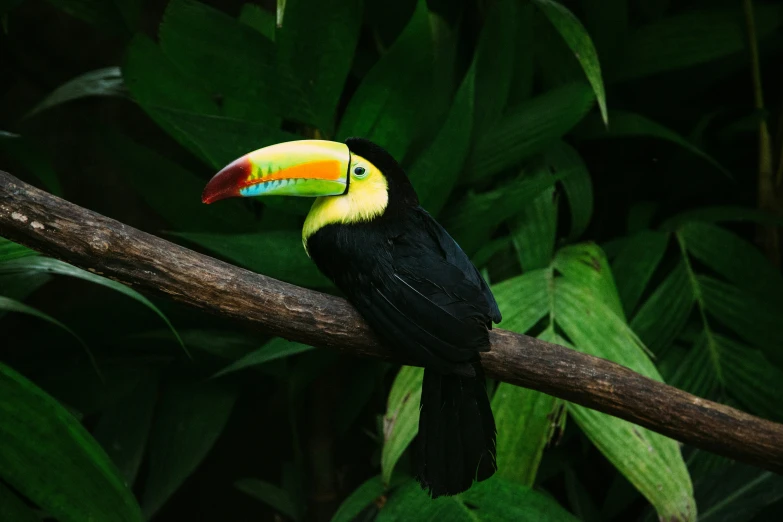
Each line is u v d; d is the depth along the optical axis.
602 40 4.95
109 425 4.39
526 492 3.79
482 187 4.71
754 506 4.09
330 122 4.12
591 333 4.02
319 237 3.03
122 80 4.57
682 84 5.34
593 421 3.84
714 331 4.77
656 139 5.41
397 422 3.84
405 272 2.86
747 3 4.98
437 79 4.72
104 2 4.49
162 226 6.40
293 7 3.84
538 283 4.25
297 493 4.84
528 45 4.70
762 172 5.10
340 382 4.77
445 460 2.79
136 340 4.57
